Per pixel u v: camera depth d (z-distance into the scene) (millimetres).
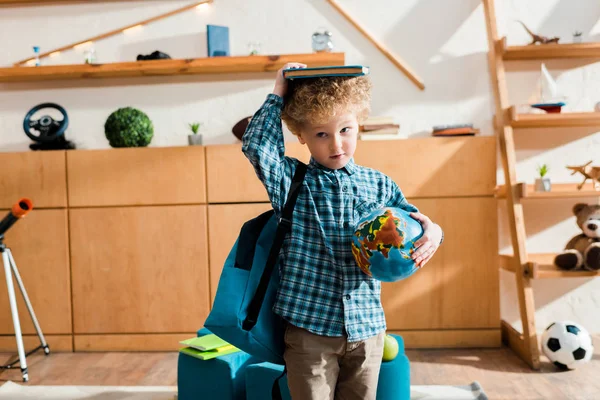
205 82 2721
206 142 2725
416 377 2088
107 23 2734
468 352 2389
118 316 2500
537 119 2273
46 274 2510
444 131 2492
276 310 974
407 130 2670
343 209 1018
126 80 2732
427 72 2666
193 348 1719
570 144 2588
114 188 2492
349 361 996
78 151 2492
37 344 2527
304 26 2695
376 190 1092
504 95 2385
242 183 2461
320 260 982
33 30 2746
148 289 2490
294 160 1064
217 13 2711
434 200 2434
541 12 2613
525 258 2250
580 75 2590
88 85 2734
